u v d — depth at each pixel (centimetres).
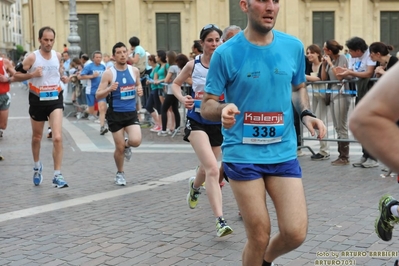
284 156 386
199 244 553
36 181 869
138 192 811
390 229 481
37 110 831
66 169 1014
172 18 3703
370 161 958
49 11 3606
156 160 1088
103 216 673
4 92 1209
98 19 3662
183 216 665
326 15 3753
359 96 952
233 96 391
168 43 3709
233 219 646
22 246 560
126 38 3656
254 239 379
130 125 842
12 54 8462
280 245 381
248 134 386
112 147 1272
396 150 173
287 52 391
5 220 664
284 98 390
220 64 386
